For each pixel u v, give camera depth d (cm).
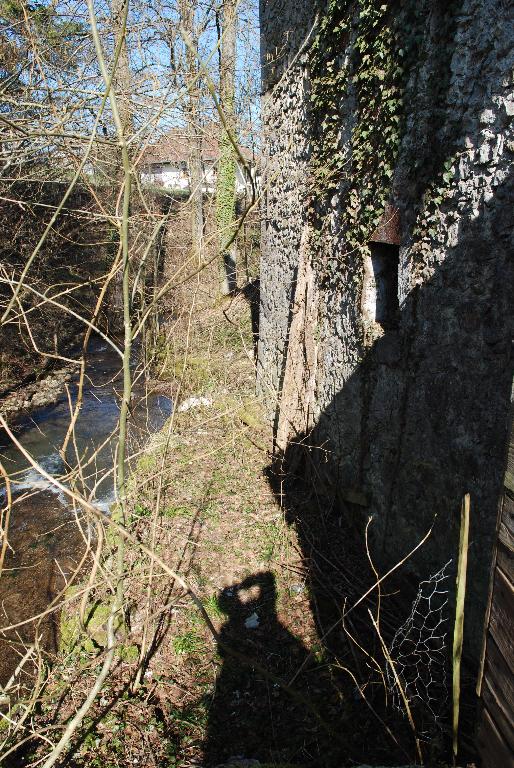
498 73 293
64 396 1055
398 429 420
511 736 146
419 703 321
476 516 326
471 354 327
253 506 567
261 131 604
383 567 451
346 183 491
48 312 1116
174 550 491
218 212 1222
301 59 579
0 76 468
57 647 434
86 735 319
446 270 348
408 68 376
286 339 682
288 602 429
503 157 292
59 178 582
